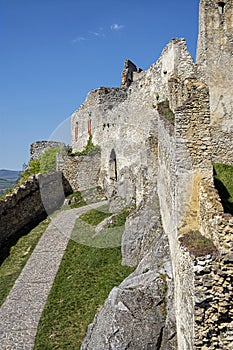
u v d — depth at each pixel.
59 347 14.59
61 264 19.84
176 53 19.89
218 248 10.20
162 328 13.23
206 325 9.83
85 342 14.02
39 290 18.14
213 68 18.94
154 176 19.72
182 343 11.53
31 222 25.69
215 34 19.06
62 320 15.81
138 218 18.17
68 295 17.16
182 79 18.55
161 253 15.04
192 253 10.41
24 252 21.97
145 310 13.55
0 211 23.30
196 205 12.48
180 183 12.67
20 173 33.84
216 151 18.28
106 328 13.52
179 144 12.86
